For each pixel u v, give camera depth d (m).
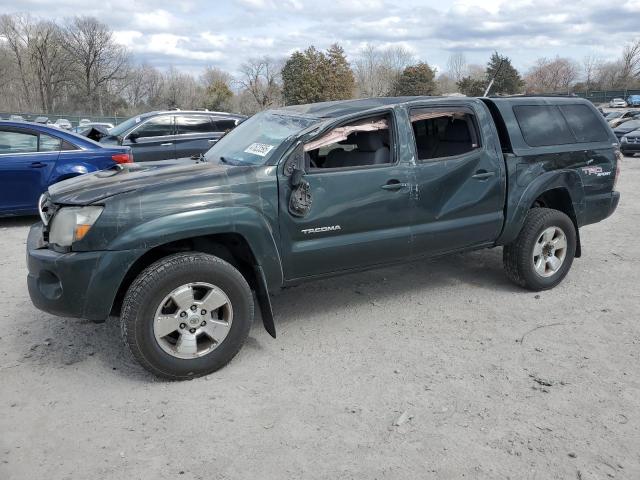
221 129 11.12
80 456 2.97
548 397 3.50
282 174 3.97
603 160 5.62
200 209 3.68
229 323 3.82
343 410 3.38
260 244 3.86
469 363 3.96
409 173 4.43
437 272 6.04
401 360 4.02
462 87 59.62
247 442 3.08
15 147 7.92
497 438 3.09
